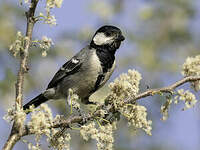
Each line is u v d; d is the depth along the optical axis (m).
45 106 5.40
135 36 14.23
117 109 6.47
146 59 13.80
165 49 15.22
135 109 6.36
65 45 12.69
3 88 10.65
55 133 5.72
